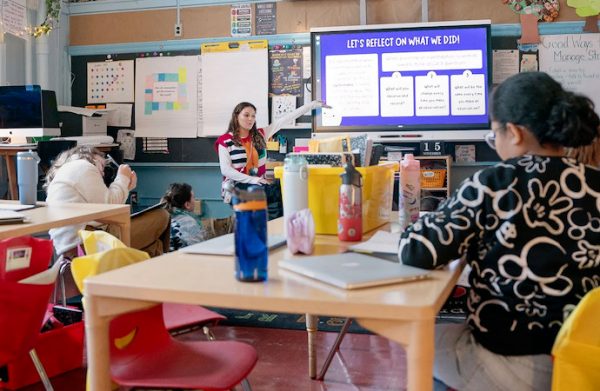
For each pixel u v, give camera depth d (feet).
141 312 5.87
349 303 4.09
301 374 9.79
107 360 4.86
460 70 18.16
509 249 4.80
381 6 18.98
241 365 5.65
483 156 18.67
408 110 18.49
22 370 9.22
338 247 6.13
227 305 4.35
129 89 20.85
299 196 6.54
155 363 5.71
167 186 20.75
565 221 4.80
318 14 19.36
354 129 18.79
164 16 20.49
